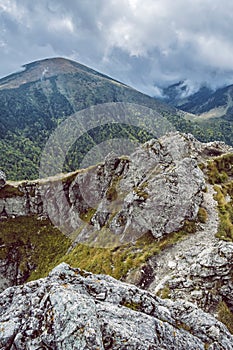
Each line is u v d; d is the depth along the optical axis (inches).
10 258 3627.0
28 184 4121.6
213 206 1988.2
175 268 1425.9
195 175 2140.7
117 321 526.6
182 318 656.4
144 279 1464.1
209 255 1339.8
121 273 1587.1
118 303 611.8
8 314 538.9
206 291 1208.8
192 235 1690.5
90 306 509.0
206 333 622.5
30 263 3508.9
